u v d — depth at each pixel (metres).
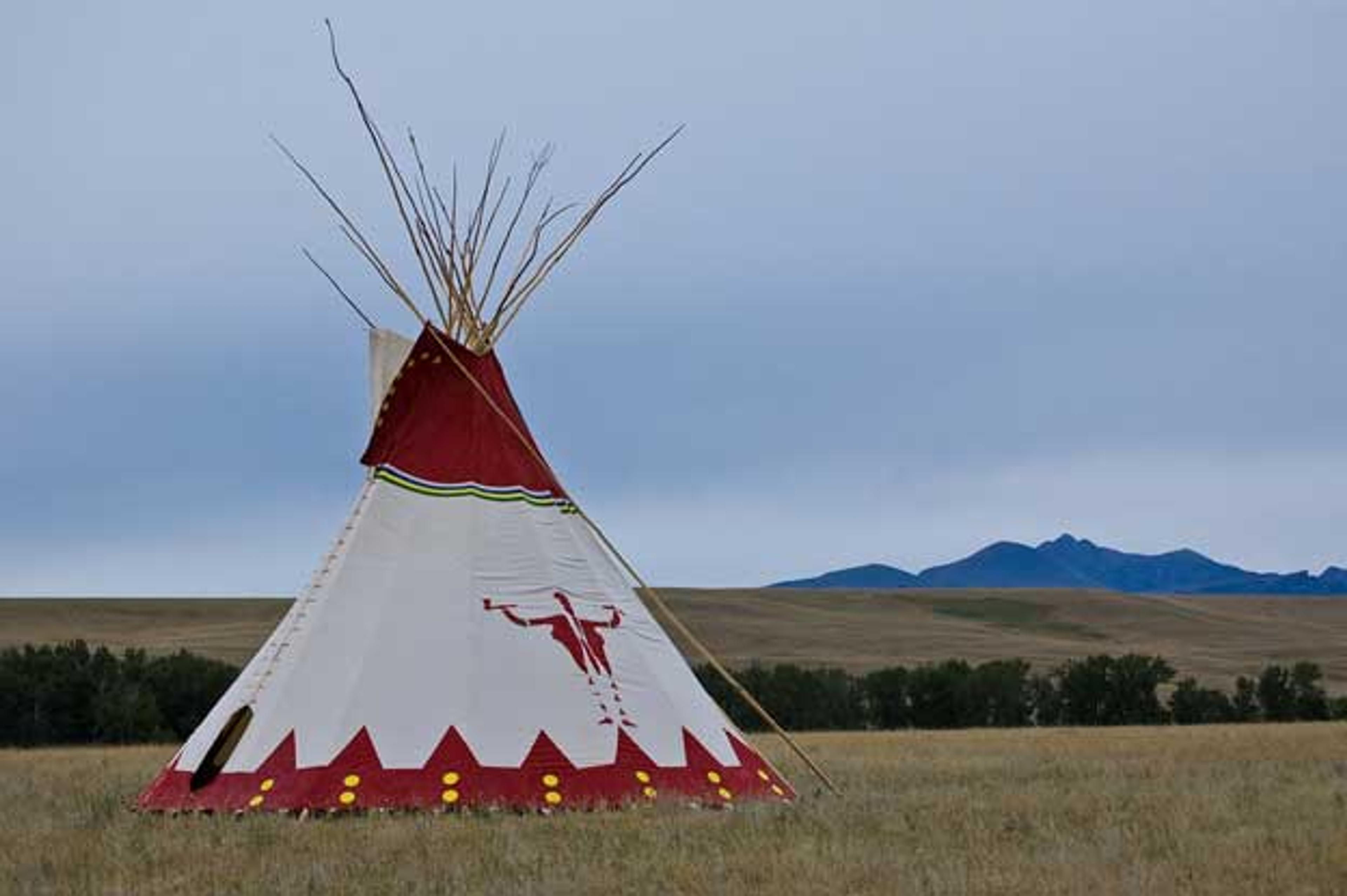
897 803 19.03
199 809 18.91
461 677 19.75
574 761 19.27
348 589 20.52
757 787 20.12
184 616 120.38
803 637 127.75
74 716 56.09
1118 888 13.04
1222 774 22.45
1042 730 45.38
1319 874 13.61
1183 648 131.50
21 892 13.80
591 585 21.38
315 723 19.36
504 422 22.11
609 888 13.51
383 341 22.14
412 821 17.58
